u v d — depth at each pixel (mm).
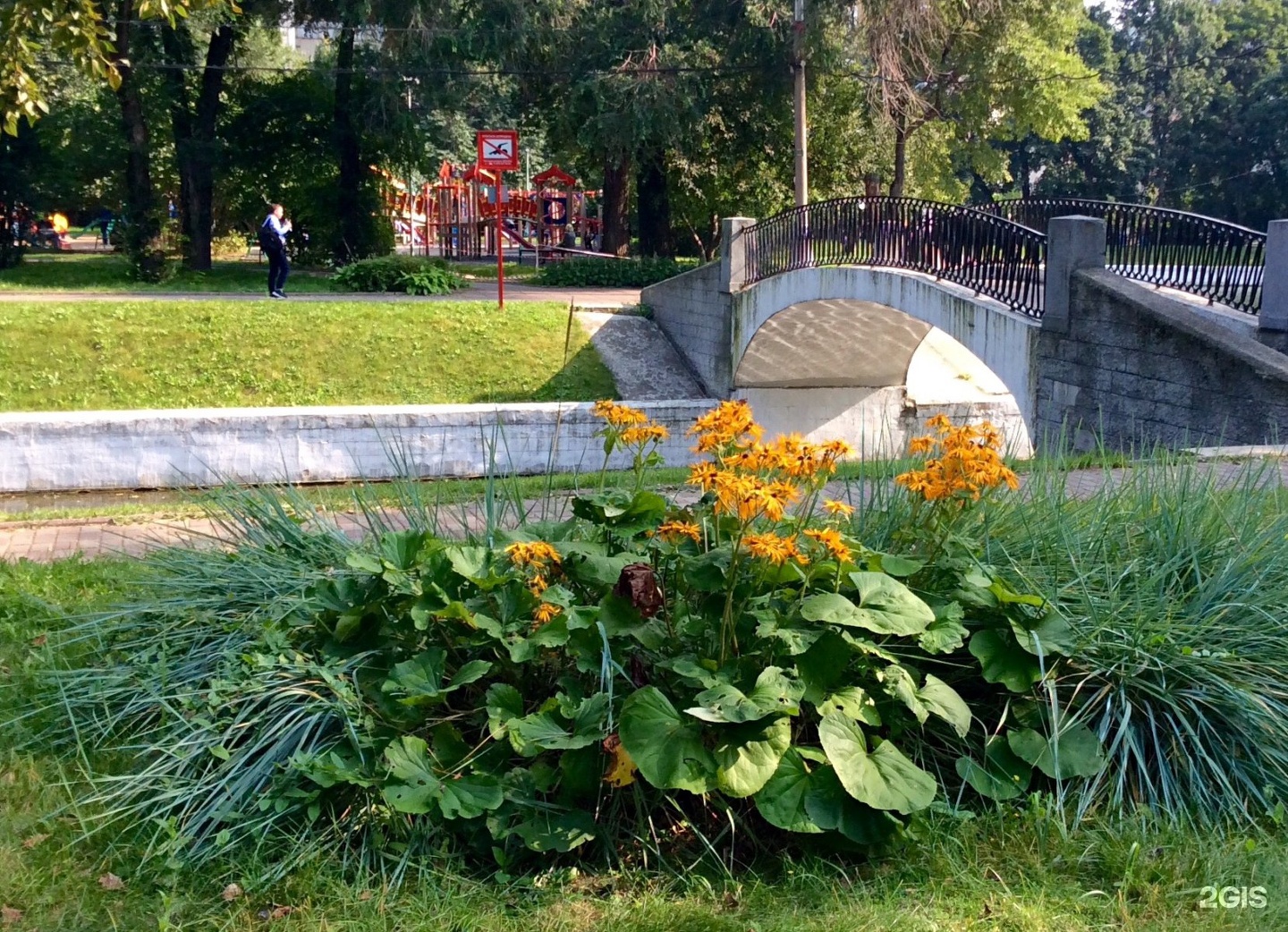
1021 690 3785
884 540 4453
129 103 29156
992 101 33531
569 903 3227
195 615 4625
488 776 3465
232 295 24438
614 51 30578
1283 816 3598
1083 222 11648
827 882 3322
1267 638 4059
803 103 26531
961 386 24547
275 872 3322
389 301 23469
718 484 3484
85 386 19516
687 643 3785
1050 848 3441
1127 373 10883
